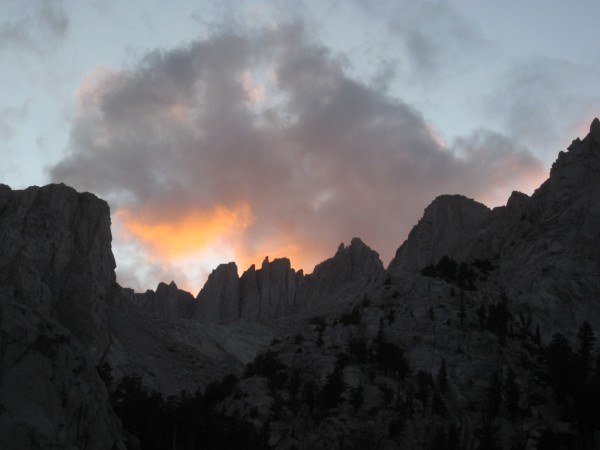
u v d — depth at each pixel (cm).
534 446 13425
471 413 14450
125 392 15088
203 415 14125
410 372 15838
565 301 16812
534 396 14662
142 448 12269
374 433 13862
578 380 14312
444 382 15025
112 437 9531
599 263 17338
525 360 15650
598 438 13300
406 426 13825
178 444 12631
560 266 17562
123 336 19925
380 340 16750
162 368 19475
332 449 13625
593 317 16375
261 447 13650
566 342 15225
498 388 14512
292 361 17075
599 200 18350
